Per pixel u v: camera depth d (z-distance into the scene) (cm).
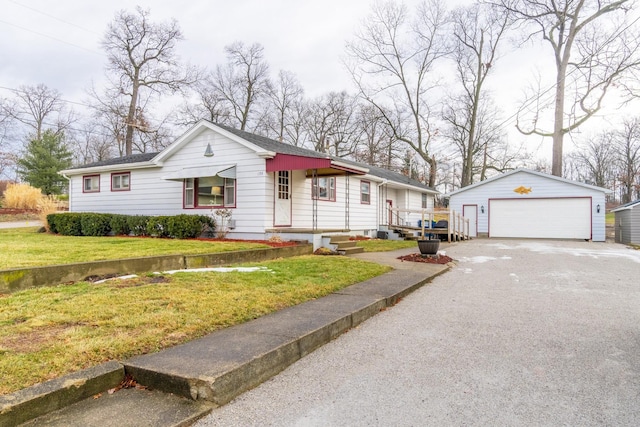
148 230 1345
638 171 4222
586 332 463
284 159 1213
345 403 288
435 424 257
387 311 577
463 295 686
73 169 1702
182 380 287
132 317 424
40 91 3766
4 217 2214
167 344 363
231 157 1310
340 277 746
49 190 3009
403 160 3831
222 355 335
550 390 309
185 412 265
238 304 502
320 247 1205
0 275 504
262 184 1246
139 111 3281
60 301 470
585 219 2130
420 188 2517
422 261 1061
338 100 4150
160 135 3472
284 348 364
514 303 621
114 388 299
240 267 799
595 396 298
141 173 1535
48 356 312
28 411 245
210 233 1334
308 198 1466
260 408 281
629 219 1839
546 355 387
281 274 731
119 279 611
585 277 869
